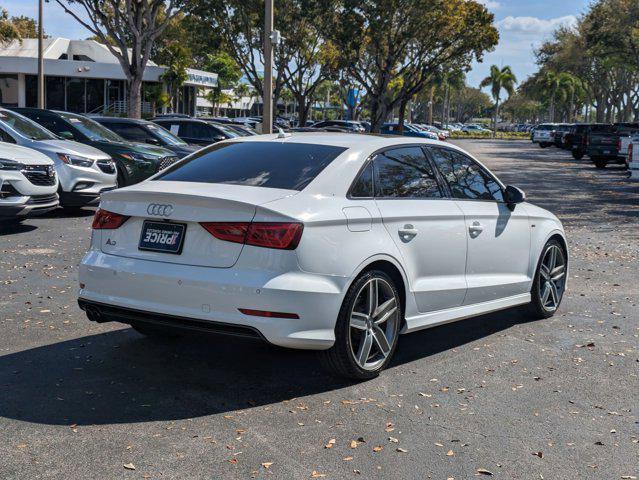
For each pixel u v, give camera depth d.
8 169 10.49
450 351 5.86
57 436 3.97
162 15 57.44
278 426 4.21
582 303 7.73
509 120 191.88
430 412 4.52
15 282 7.77
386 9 41.84
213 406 4.48
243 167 5.12
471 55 46.53
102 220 4.95
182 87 54.84
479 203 6.08
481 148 54.88
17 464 3.64
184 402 4.53
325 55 48.16
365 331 4.94
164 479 3.53
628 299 7.96
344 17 42.75
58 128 14.81
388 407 4.57
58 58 52.28
